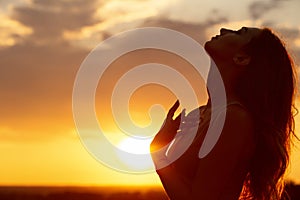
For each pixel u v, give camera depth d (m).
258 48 3.20
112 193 71.94
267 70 3.19
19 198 100.50
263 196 3.16
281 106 3.20
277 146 3.12
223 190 2.92
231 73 3.20
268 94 3.16
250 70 3.19
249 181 3.25
